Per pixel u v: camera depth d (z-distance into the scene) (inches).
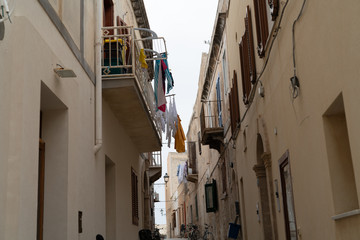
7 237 181.9
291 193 305.4
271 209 369.4
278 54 311.1
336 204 213.0
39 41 218.5
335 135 218.5
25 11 214.5
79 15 311.1
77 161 283.7
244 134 506.9
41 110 262.7
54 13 254.4
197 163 1213.7
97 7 360.8
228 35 597.3
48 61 231.8
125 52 388.2
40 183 251.4
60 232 247.4
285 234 327.9
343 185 213.9
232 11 546.6
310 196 253.6
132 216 507.5
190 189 1401.3
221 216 792.9
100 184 353.4
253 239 482.9
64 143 259.4
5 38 189.5
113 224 413.7
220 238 821.9
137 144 549.3
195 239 1076.5
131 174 513.3
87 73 326.3
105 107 388.8
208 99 911.7
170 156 2137.1
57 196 251.9
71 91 270.5
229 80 604.7
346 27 178.7
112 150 409.4
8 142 189.5
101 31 369.1
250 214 494.3
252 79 406.3
